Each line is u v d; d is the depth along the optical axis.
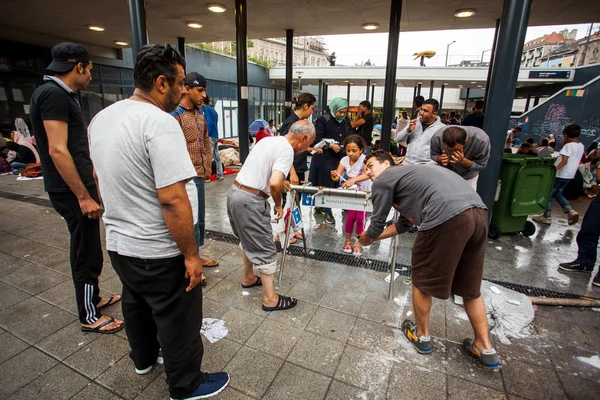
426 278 1.99
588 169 6.88
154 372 1.98
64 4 6.70
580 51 48.12
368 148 5.73
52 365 2.02
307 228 4.44
